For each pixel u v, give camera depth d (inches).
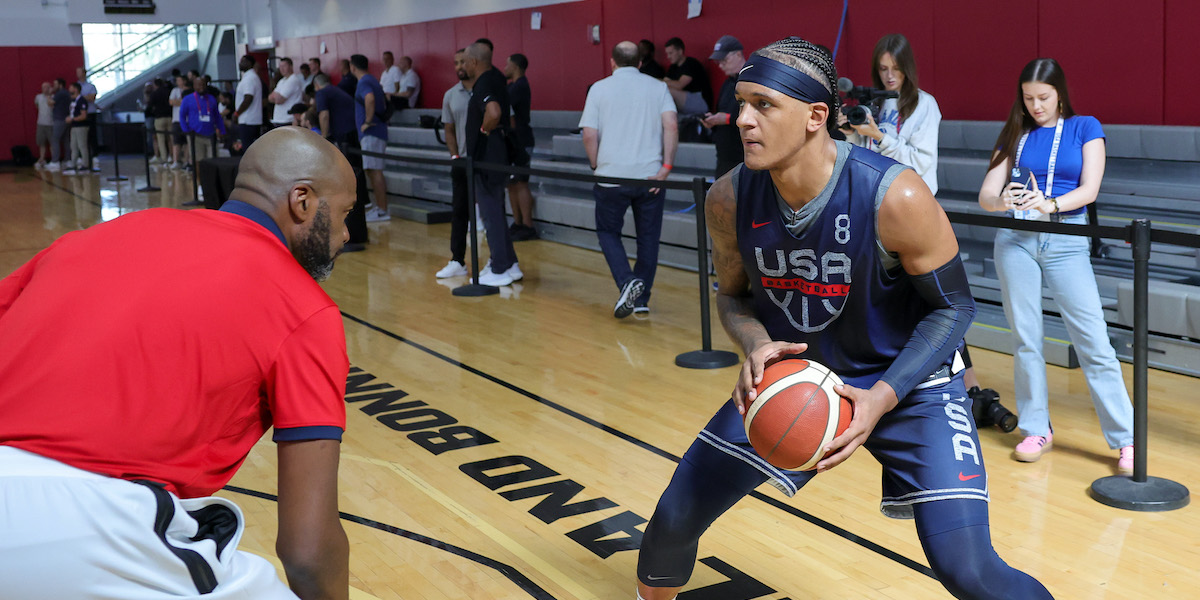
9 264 358.9
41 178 689.6
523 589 116.0
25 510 55.0
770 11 387.5
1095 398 147.9
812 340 86.3
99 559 55.6
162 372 58.2
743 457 86.8
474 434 172.2
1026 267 149.6
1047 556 121.5
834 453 77.4
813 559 122.0
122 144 882.1
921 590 113.4
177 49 981.8
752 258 84.8
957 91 327.6
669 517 89.9
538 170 257.9
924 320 81.2
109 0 837.2
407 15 640.4
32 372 58.3
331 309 62.7
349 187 68.4
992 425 168.6
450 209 439.2
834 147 78.5
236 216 64.6
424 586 117.1
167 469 59.5
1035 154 147.1
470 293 288.8
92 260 61.2
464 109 348.5
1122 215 249.0
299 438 60.8
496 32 557.9
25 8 820.6
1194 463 148.9
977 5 317.1
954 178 291.6
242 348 59.8
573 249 359.9
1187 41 267.1
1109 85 287.0
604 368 211.5
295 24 801.6
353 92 545.3
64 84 743.1
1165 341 194.7
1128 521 130.6
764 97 74.4
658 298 278.4
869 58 353.4
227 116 738.2
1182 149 265.3
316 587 62.0
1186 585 113.4
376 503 142.8
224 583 60.1
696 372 206.4
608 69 479.8
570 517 136.5
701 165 375.9
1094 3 287.1
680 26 431.5
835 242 79.3
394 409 187.5
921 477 81.1
